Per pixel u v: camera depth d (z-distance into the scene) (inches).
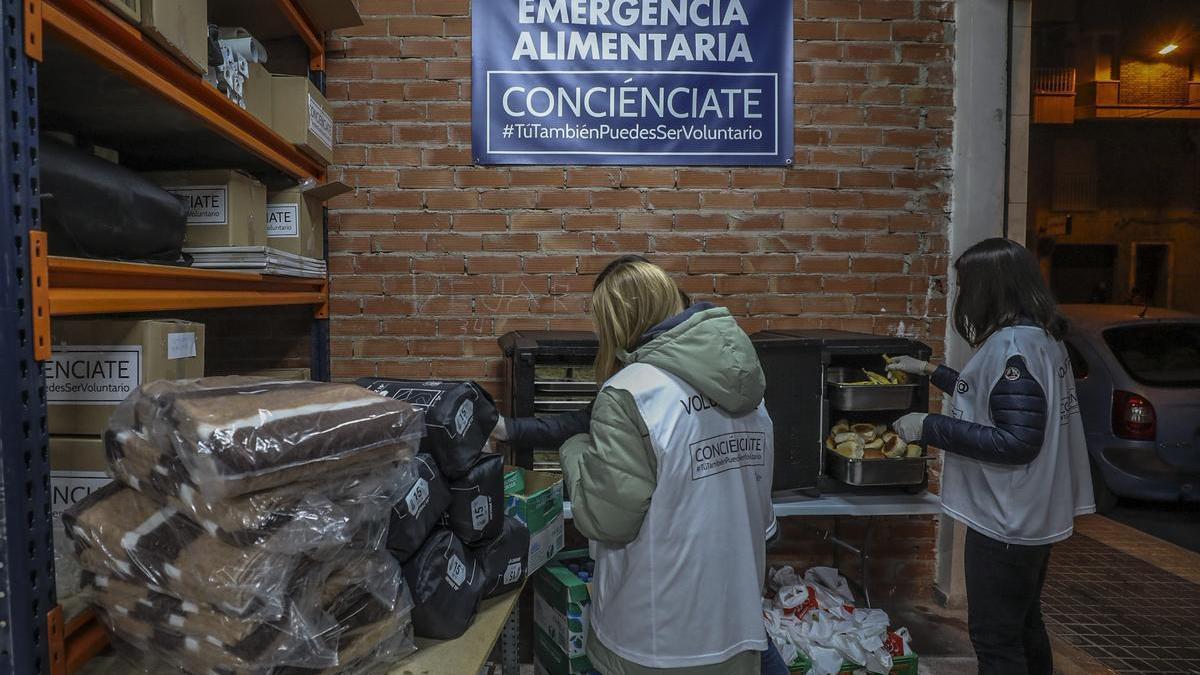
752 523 65.4
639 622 60.8
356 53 120.6
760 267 125.1
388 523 57.6
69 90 66.2
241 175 81.7
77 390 57.3
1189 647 119.1
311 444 48.3
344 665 52.5
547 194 122.5
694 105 122.8
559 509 88.8
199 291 70.8
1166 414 178.4
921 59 125.4
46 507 44.8
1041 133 649.6
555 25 120.7
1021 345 75.8
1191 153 616.1
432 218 122.3
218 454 43.7
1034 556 76.7
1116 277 647.1
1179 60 608.7
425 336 123.0
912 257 126.7
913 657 100.7
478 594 65.1
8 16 42.0
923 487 104.3
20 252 42.8
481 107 120.9
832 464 105.1
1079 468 83.9
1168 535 179.0
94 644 50.7
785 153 124.3
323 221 114.5
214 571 44.3
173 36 60.2
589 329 123.3
